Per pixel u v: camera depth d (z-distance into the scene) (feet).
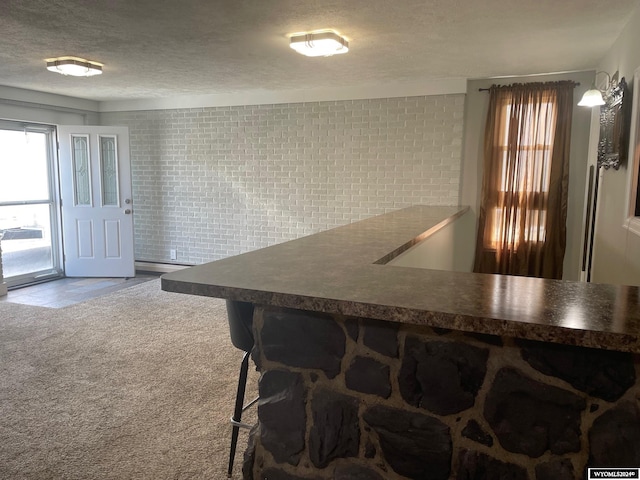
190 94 19.79
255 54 12.73
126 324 13.80
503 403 3.83
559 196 15.60
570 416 3.67
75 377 10.27
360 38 11.16
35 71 15.11
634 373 3.48
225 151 20.03
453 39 11.25
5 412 8.77
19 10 9.33
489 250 16.63
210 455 7.50
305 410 4.54
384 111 17.31
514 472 3.85
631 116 9.14
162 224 21.68
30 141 19.54
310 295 3.93
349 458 4.42
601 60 13.34
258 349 4.72
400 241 7.27
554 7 9.00
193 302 16.14
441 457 4.07
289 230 19.39
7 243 19.90
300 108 18.52
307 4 8.88
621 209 9.87
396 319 3.62
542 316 3.36
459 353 3.93
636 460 3.52
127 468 7.15
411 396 4.12
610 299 3.84
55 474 6.99
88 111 21.54
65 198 20.35
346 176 18.17
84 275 20.81
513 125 15.75
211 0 8.69
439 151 16.78
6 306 15.52
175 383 10.00
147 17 9.71
